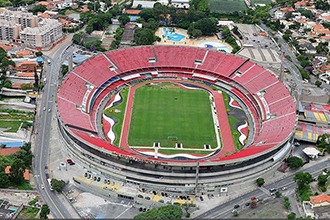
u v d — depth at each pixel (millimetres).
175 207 196625
